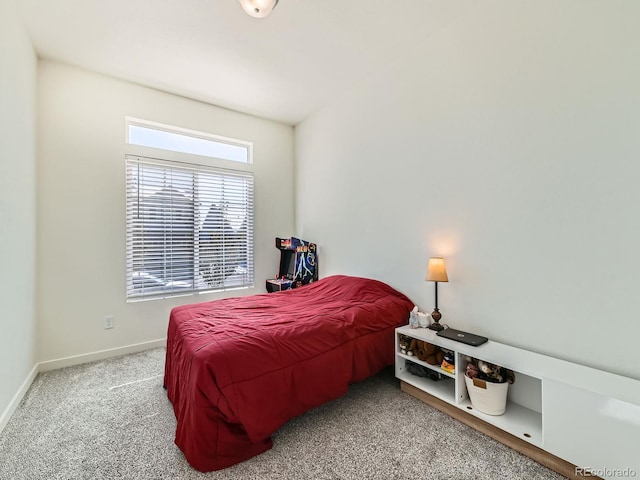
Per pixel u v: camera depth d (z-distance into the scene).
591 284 1.55
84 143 2.72
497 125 1.95
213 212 3.50
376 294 2.59
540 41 1.74
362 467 1.42
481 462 1.45
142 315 3.01
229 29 2.24
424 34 2.33
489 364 1.71
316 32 2.29
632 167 1.42
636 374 1.41
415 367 2.19
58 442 1.61
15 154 1.96
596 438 1.24
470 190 2.11
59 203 2.60
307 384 1.70
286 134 4.11
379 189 2.86
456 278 2.21
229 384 1.45
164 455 1.51
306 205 3.93
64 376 2.41
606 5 1.50
